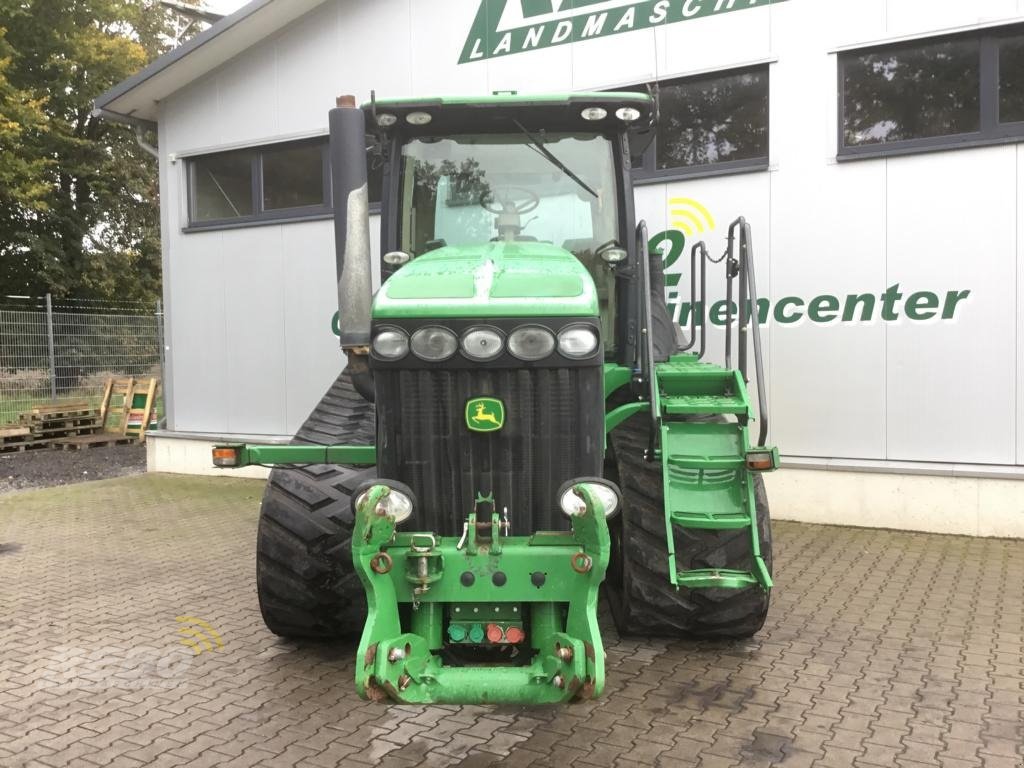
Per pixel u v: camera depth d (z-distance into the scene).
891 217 6.38
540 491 2.94
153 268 26.41
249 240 9.18
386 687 2.58
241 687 3.71
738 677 3.73
